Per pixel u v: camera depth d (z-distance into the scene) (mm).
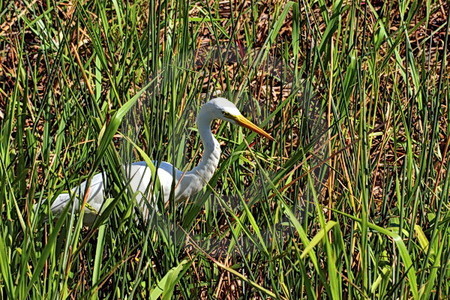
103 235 5738
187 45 7273
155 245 6359
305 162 6059
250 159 7609
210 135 7410
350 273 5461
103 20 8367
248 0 10609
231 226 5719
